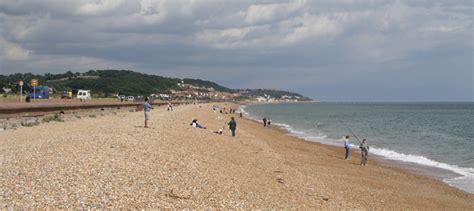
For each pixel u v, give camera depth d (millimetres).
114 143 17016
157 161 14562
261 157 21641
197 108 91312
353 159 27328
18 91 99125
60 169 11789
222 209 10445
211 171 14688
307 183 16422
